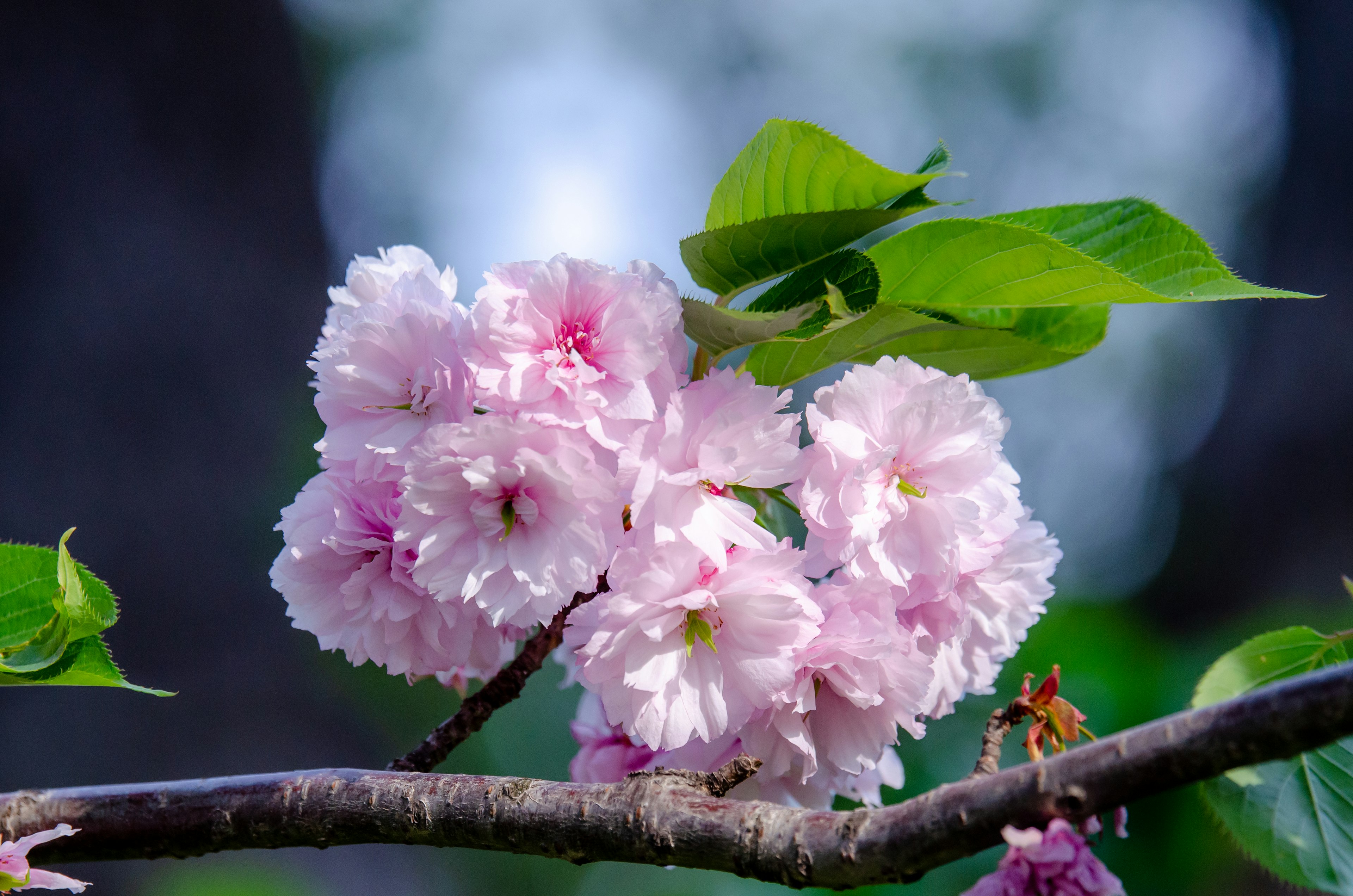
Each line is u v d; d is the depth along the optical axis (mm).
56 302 2594
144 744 2467
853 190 1185
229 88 3100
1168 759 1086
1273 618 2855
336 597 1188
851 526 1166
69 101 2717
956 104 6711
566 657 1234
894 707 1175
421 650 1187
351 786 1158
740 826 1116
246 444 2848
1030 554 1198
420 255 1213
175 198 2891
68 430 2541
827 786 1197
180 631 2615
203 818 1167
